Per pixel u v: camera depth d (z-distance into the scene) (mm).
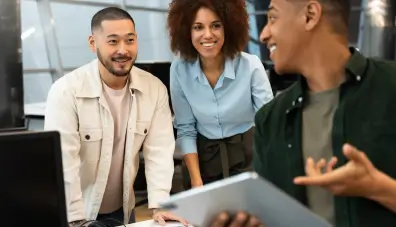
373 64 1105
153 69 4383
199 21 2111
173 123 2342
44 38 6156
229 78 2229
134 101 2094
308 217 996
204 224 1131
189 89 2291
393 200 923
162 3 7730
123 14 1970
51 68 6273
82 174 2092
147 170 2180
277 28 1066
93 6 6645
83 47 6551
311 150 1144
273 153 1214
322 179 879
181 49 2246
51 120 1981
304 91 1158
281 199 966
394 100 1054
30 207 1088
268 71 3188
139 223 1962
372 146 1045
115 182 2168
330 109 1120
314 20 1026
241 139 2287
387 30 7398
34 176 1086
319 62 1073
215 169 2297
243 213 1067
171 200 1044
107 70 1984
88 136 2031
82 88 2008
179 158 2479
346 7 1043
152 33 7723
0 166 1061
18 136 1066
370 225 1051
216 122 2266
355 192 917
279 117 1208
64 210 1109
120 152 2133
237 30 2182
